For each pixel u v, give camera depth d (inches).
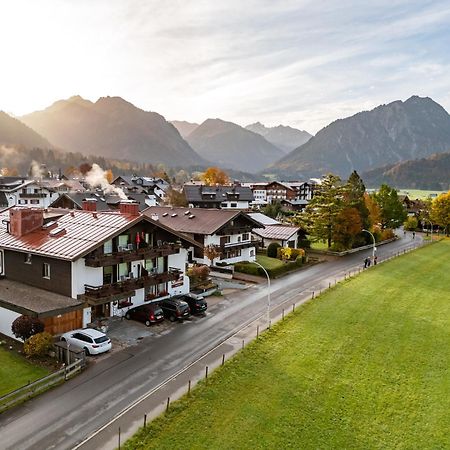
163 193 6722.4
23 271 1611.7
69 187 5713.6
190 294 1839.3
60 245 1513.3
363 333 1529.3
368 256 3095.5
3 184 4803.2
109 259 1488.7
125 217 1646.2
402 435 957.8
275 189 7386.8
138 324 1551.4
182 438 893.8
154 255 1664.6
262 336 1448.1
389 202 4306.1
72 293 1450.5
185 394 1058.1
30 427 914.7
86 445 858.1
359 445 920.3
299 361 1280.8
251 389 1102.4
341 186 3294.8
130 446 856.3
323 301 1878.7
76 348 1246.3
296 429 957.8
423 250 3368.6
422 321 1679.4
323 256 3088.1
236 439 904.9
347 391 1129.4
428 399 1104.2
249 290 2098.9
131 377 1151.0
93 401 1026.1
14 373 1154.0
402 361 1317.7
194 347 1360.7
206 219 2608.3
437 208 4318.4
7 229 1752.0
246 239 2783.0
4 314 1416.1
